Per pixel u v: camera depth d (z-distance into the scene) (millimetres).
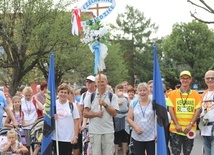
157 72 7469
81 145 9703
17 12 32781
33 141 9227
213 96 7719
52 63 7852
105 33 8102
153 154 7422
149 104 7477
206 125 7680
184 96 7895
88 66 36906
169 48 73438
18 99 9602
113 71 52594
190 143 7961
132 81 75188
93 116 7734
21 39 32281
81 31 8203
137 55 77000
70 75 41188
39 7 32531
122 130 10711
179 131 7828
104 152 7789
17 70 34844
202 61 71375
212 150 7641
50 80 7785
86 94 9062
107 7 8164
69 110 7820
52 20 33250
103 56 8055
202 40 72625
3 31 32344
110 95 7809
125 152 10820
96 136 7750
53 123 7707
